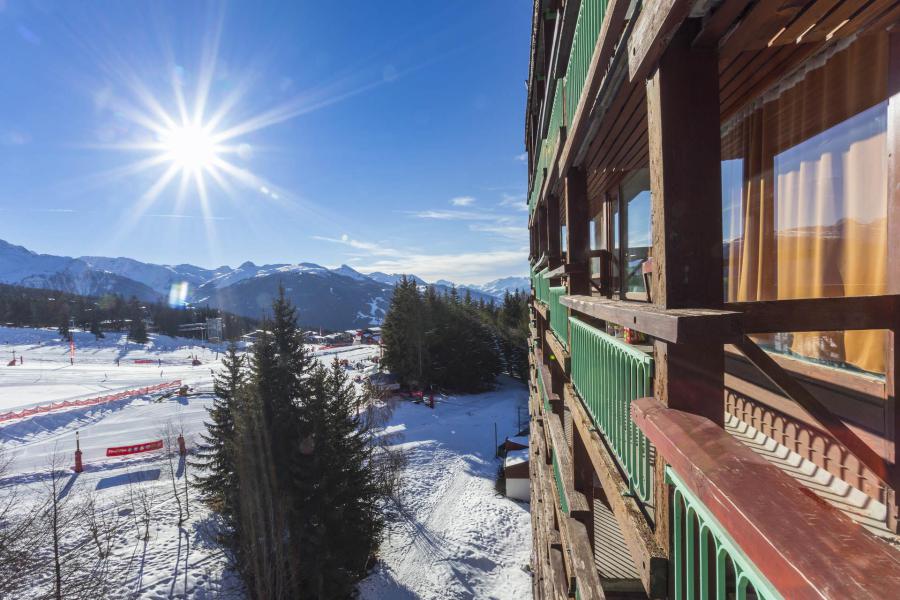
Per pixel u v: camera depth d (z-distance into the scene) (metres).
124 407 40.56
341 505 16.95
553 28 6.61
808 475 2.12
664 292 1.32
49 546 16.97
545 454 5.96
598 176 4.50
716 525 1.00
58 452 29.05
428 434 34.09
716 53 1.32
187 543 18.39
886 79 1.74
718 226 1.30
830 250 2.12
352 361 68.62
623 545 4.02
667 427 1.15
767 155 2.55
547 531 5.02
